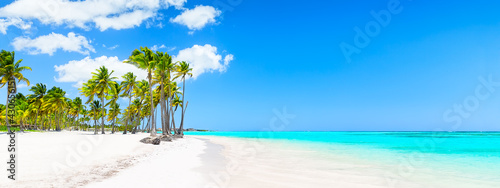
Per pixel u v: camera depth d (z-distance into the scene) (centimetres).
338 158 1511
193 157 1470
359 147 2459
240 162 1305
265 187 786
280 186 803
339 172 1049
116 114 7150
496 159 1542
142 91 5431
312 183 850
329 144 2897
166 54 3853
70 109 7775
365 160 1432
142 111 7325
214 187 765
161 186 749
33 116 6500
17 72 3750
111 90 4984
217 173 981
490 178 965
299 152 1884
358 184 846
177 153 1675
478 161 1441
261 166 1180
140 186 740
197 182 817
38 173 839
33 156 1126
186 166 1117
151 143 2233
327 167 1171
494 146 2744
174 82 4947
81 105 7494
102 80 4356
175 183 791
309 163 1291
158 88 4856
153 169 1013
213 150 2016
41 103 5769
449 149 2328
